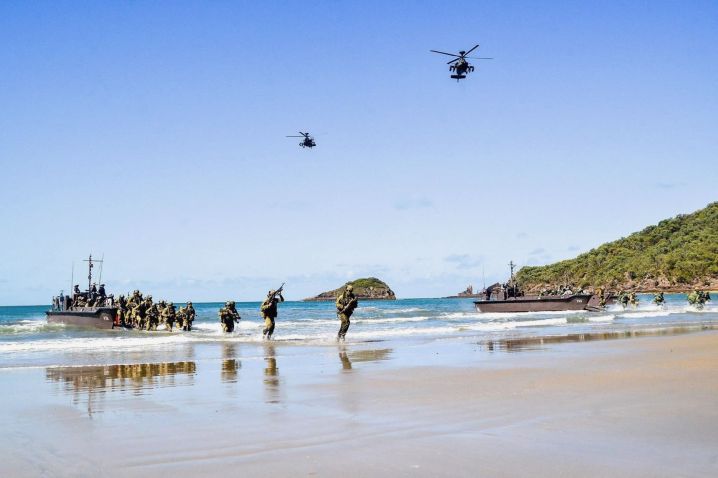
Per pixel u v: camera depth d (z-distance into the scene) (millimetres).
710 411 9297
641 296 178625
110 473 6648
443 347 22344
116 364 18125
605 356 17359
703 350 18500
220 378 14391
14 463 7102
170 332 41688
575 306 64938
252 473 6527
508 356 18250
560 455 6945
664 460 6695
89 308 46812
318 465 6754
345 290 27125
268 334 28578
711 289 182125
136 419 9531
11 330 44312
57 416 9867
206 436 8234
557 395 10836
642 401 10141
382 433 8180
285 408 10180
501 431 8164
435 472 6406
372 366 16266
